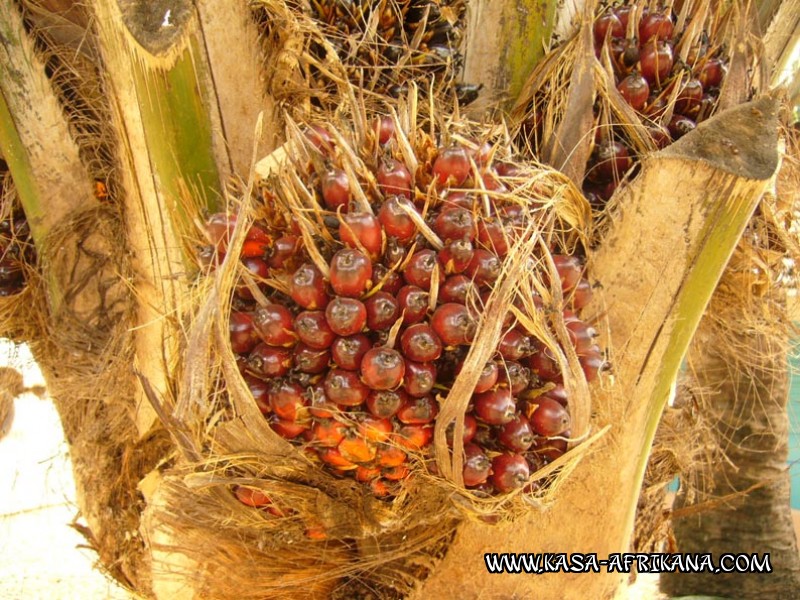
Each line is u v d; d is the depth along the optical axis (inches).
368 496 21.4
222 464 21.1
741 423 45.9
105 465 31.9
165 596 27.7
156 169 24.5
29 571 57.6
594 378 21.6
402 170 20.0
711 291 23.5
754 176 21.3
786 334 32.9
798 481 72.0
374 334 19.1
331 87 28.8
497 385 19.6
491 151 21.0
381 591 26.7
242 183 22.5
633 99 25.8
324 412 18.8
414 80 27.4
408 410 18.8
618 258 23.8
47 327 33.4
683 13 27.2
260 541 23.6
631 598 51.1
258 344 20.0
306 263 19.6
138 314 27.6
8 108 30.2
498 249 20.2
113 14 23.1
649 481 33.4
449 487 20.3
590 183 26.9
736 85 25.7
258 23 25.9
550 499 21.4
